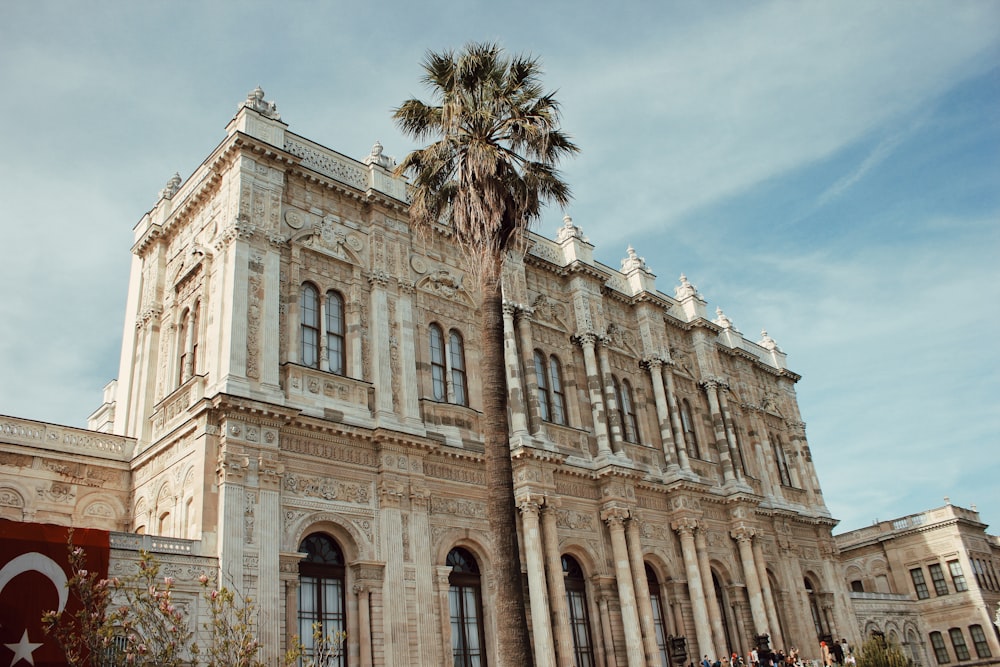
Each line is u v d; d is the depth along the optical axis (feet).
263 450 88.17
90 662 57.21
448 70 85.97
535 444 117.70
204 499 83.20
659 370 151.74
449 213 88.89
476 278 85.40
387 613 92.32
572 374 136.05
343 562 94.43
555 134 87.56
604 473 126.00
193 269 105.60
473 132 84.69
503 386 75.05
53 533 70.03
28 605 66.33
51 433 96.73
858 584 245.86
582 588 121.08
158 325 112.57
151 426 104.42
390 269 114.01
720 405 164.14
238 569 81.51
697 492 143.23
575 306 142.10
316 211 109.40
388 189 118.93
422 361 112.68
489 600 104.78
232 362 90.68
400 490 99.35
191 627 76.79
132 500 99.91
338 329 106.73
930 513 235.61
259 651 79.61
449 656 96.84
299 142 111.96
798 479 185.98
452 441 109.50
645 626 120.47
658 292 163.43
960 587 224.74
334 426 94.99
